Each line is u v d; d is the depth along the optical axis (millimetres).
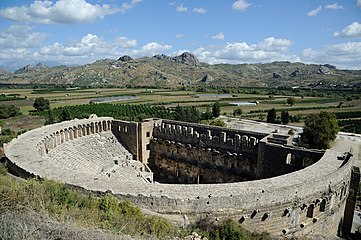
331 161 47188
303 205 38375
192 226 32750
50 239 18750
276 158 55594
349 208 48344
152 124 81250
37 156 48469
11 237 17828
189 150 74438
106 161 72375
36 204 25281
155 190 35531
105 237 20562
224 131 68812
